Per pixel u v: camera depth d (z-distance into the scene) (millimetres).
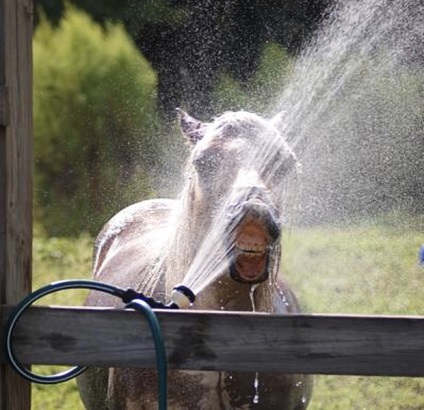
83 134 41188
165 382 8875
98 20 47219
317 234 31344
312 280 26484
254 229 9867
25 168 9375
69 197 40562
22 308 9047
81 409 18984
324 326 8898
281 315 8938
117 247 14539
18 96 9281
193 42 44000
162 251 12273
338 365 8898
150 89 42062
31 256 9516
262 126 11125
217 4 42938
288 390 11719
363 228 32250
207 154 10844
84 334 9109
